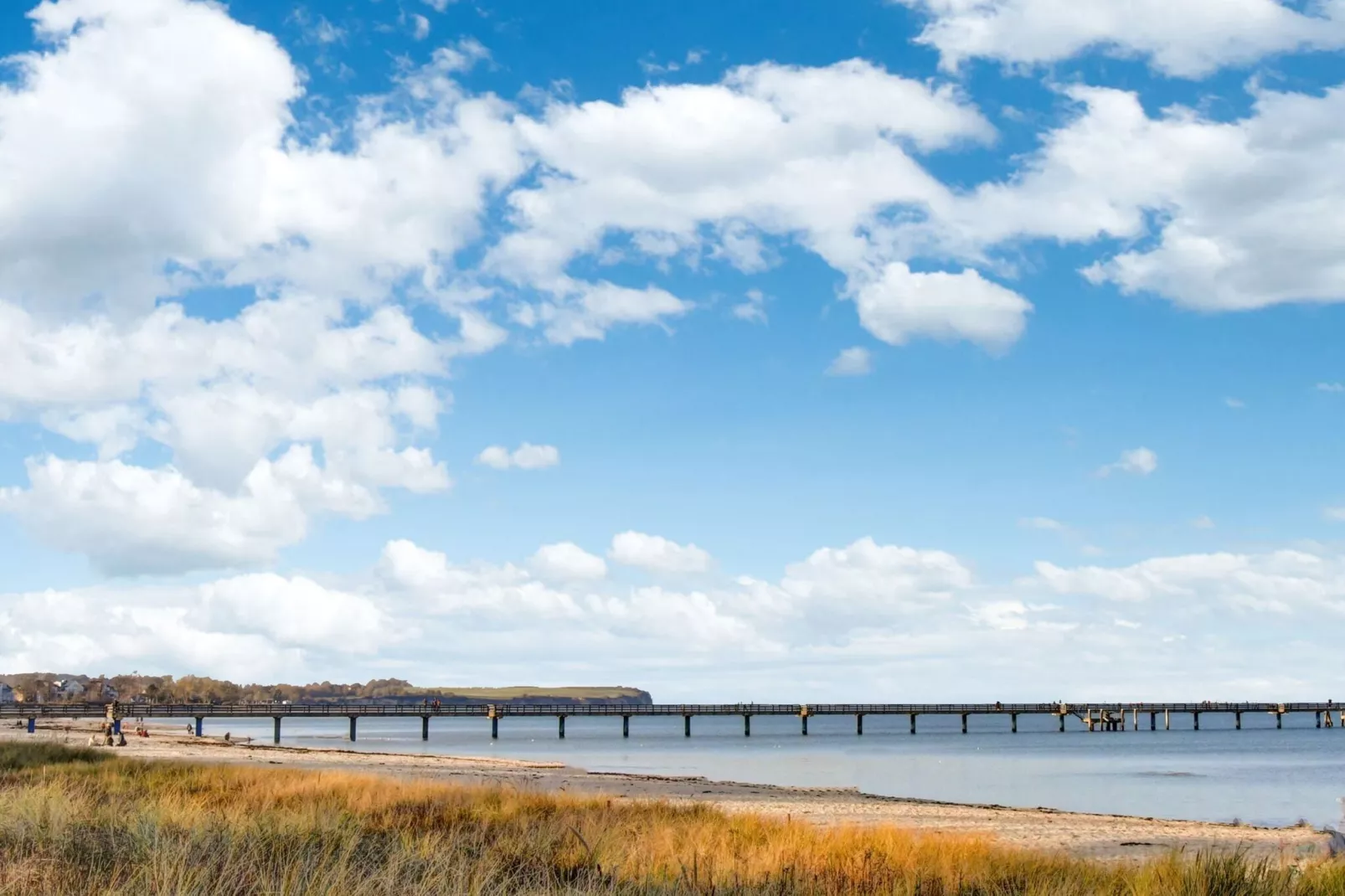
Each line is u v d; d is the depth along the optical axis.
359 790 28.25
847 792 53.41
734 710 148.75
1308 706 182.12
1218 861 14.34
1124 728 177.25
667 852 17.20
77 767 33.22
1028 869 17.20
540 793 30.31
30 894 10.00
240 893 10.51
